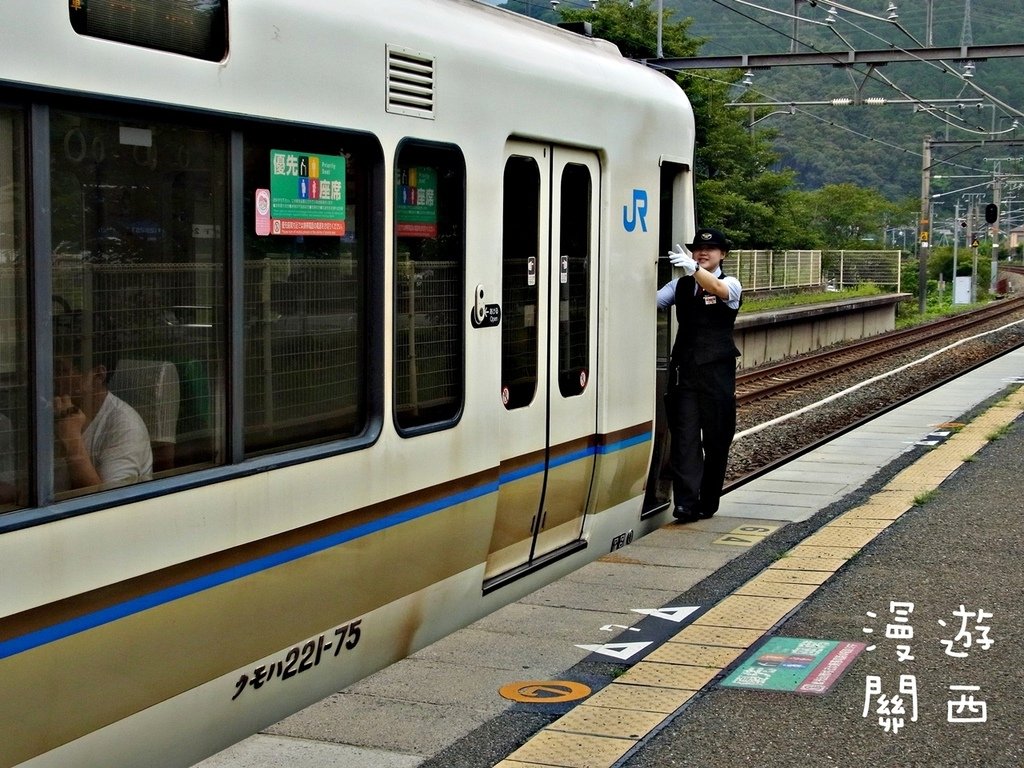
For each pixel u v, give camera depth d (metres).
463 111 5.15
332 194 4.41
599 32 33.28
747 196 43.16
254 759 4.00
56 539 3.28
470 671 4.95
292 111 4.12
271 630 4.20
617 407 6.85
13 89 3.14
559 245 6.16
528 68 5.70
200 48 3.74
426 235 4.97
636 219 6.99
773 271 35.56
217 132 3.87
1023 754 4.20
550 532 6.39
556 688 4.77
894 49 20.36
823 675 4.91
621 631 5.51
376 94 4.56
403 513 4.85
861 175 105.69
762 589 6.14
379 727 4.32
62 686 3.35
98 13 3.38
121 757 3.62
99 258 3.48
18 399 3.26
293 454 4.22
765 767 4.06
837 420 14.43
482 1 5.82
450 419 5.17
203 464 3.90
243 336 4.01
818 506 8.46
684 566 6.68
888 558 6.76
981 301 56.91
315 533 4.32
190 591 3.76
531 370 5.95
